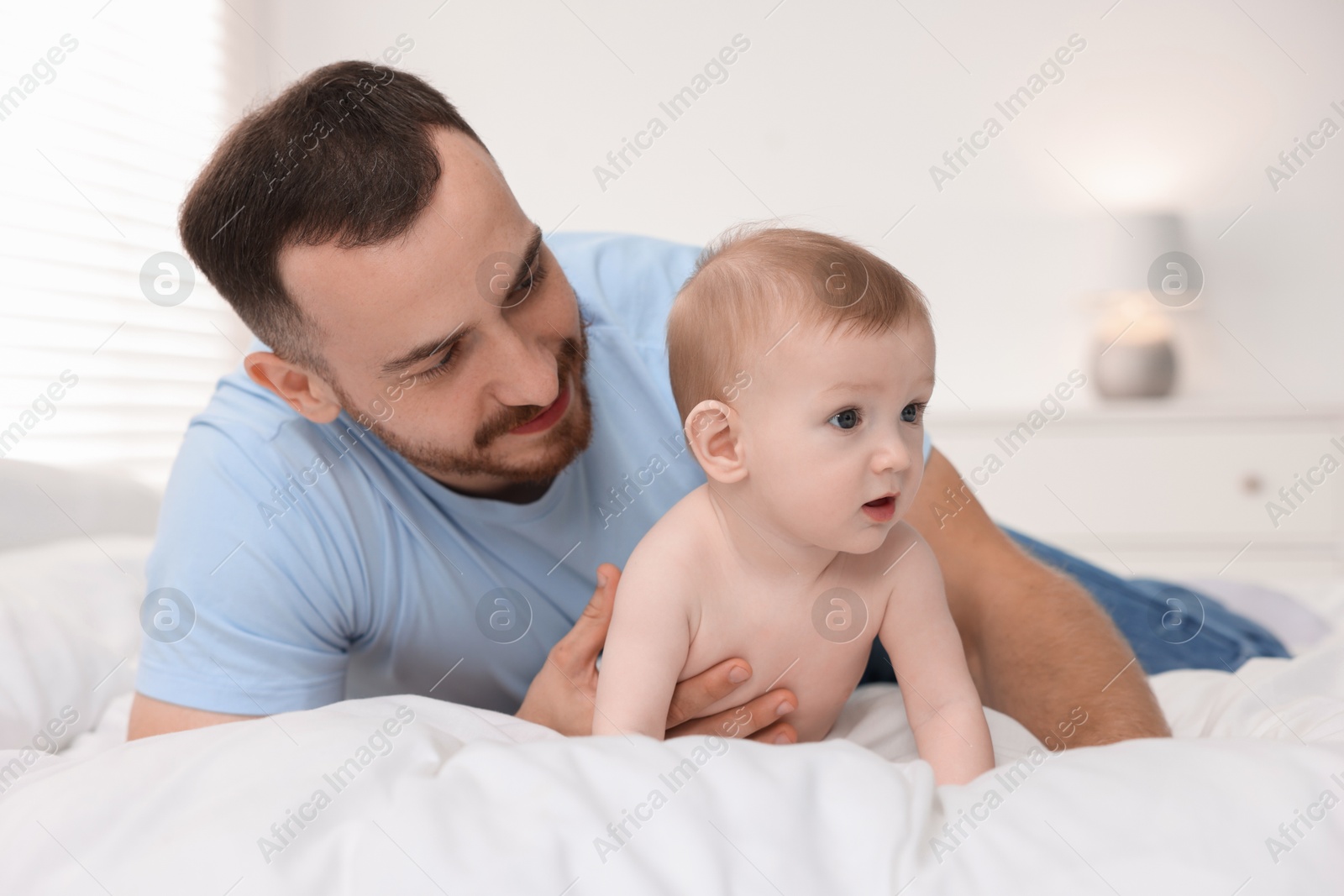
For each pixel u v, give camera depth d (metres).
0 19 1.61
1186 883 0.44
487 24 2.45
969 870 0.47
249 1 2.34
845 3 2.47
